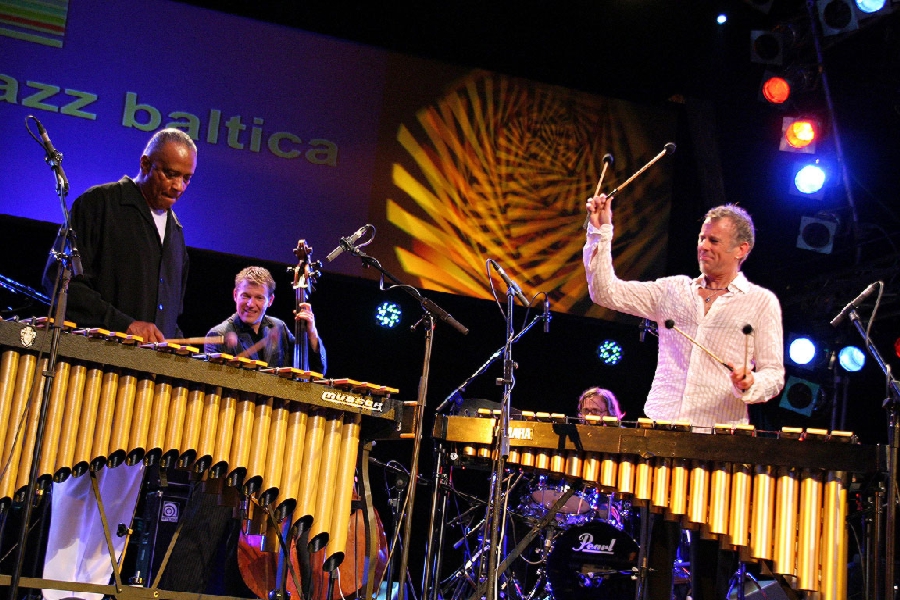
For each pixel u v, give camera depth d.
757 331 4.05
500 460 3.70
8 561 4.88
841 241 7.61
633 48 8.27
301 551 4.83
